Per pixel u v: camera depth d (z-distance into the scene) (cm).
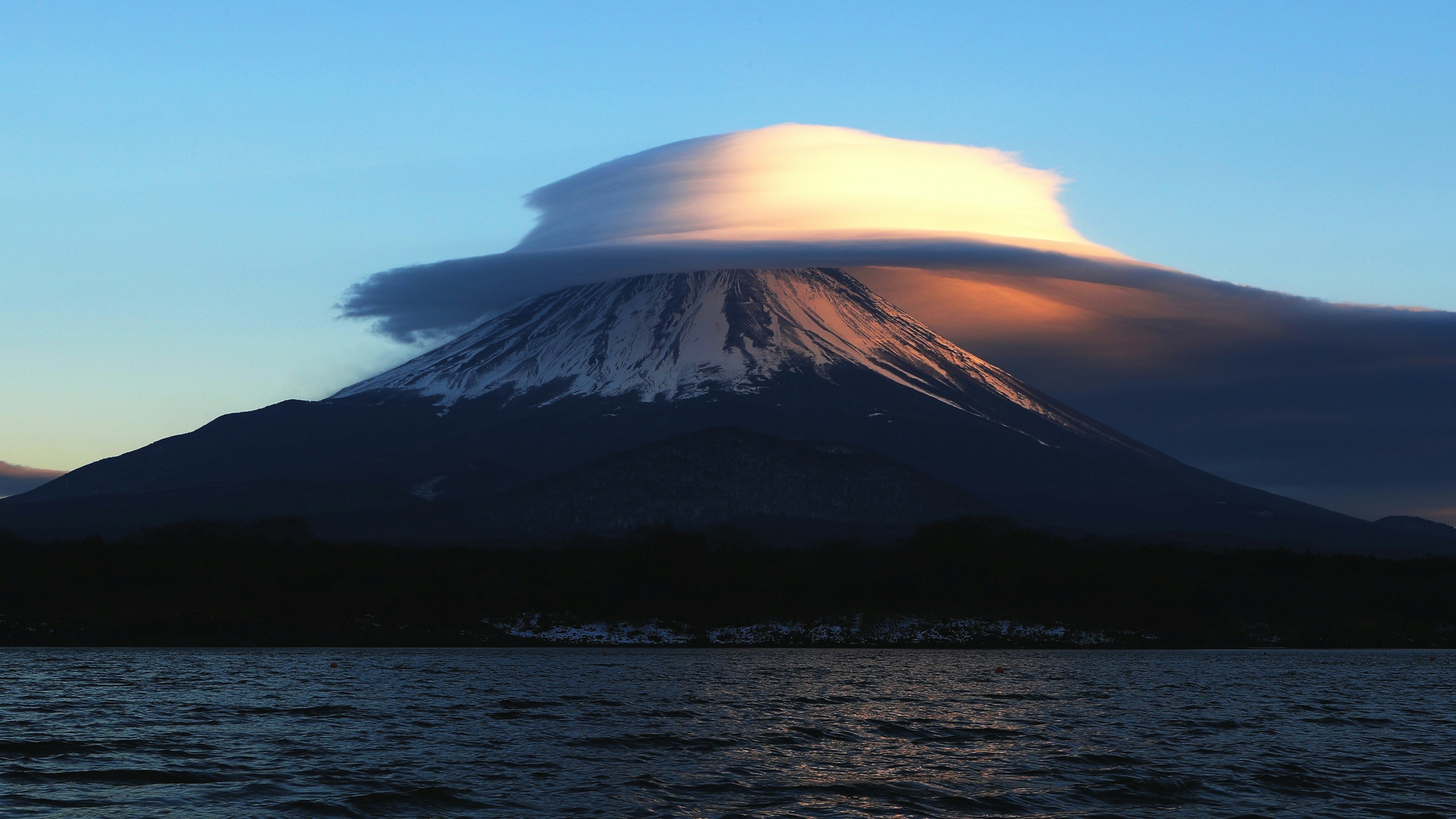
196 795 3550
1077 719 5578
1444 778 4131
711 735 4912
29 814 3291
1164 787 3909
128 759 4097
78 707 5509
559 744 4631
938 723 5397
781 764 4241
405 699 6069
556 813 3406
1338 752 4709
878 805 3566
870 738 4875
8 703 5606
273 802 3466
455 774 3959
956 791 3800
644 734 4894
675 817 3369
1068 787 3888
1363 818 3509
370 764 4116
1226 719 5650
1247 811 3584
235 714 5369
